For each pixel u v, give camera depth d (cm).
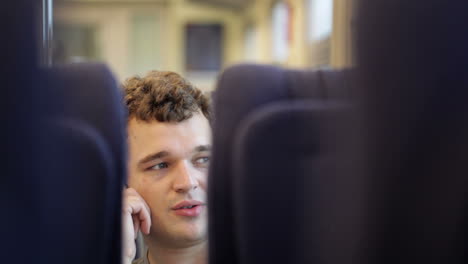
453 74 60
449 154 61
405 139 61
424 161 61
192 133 90
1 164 57
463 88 60
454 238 63
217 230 74
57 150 59
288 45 351
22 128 57
